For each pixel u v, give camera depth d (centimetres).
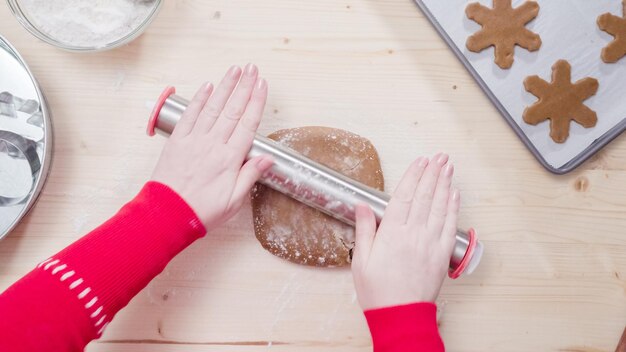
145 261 82
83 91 93
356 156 91
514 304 92
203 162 85
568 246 92
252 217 92
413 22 93
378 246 84
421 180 86
